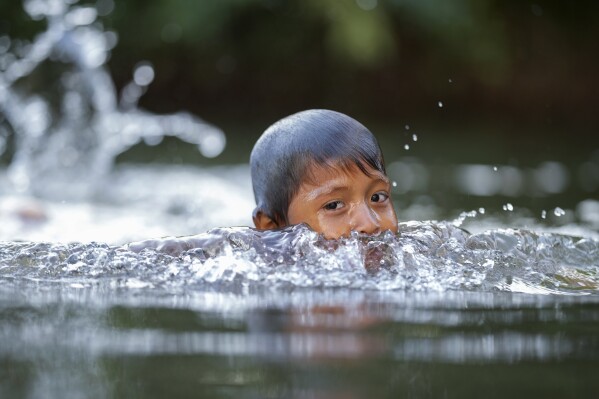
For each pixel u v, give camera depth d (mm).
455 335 2754
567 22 23172
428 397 2074
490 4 22031
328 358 2420
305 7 21078
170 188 9297
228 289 3584
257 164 5082
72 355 2439
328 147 4734
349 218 4641
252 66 22281
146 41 20906
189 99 21797
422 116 21641
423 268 4129
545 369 2355
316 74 22453
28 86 13039
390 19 21344
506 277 4098
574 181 10344
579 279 4164
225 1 20172
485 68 22281
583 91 22875
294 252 4164
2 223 6738
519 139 15969
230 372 2262
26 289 3561
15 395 2057
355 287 3699
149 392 2084
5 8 19031
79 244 4348
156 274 3902
